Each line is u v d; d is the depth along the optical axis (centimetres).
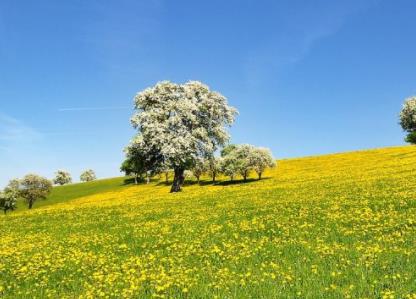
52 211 4559
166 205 3953
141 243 2138
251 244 1866
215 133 6081
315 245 1739
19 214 4578
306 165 9062
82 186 12962
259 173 7969
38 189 11025
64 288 1436
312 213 2550
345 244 1714
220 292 1224
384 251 1518
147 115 5816
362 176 4934
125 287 1369
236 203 3512
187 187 8012
